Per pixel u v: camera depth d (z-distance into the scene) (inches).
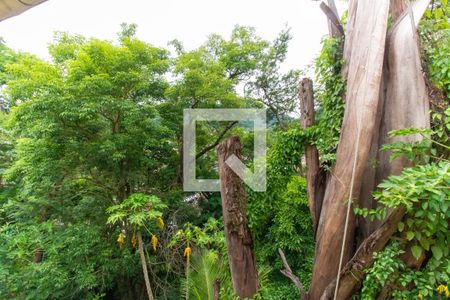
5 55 293.6
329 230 98.2
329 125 112.7
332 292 93.3
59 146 199.9
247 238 106.7
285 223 205.9
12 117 193.8
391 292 83.1
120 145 201.0
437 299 82.8
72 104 182.5
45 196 212.4
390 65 99.4
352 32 106.6
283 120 341.7
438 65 90.6
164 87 237.6
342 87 108.1
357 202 94.5
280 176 134.3
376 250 85.7
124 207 154.8
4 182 255.4
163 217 218.1
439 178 69.5
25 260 196.2
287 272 120.8
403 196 72.1
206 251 147.6
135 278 220.2
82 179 224.4
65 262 195.6
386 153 95.9
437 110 89.7
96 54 200.2
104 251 202.1
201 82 242.2
